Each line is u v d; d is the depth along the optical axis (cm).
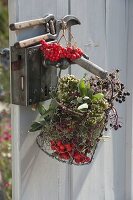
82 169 223
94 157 227
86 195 227
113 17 225
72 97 189
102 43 222
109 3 223
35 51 191
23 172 201
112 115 203
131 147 240
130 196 244
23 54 189
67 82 191
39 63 193
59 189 215
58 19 203
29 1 193
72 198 221
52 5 200
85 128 187
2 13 458
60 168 214
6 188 329
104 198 235
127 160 242
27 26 189
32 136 201
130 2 231
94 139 191
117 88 194
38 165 205
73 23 206
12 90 194
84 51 215
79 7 211
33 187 205
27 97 191
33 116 199
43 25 196
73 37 209
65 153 192
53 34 198
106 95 192
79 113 186
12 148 201
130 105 237
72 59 190
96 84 193
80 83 188
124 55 233
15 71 192
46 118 192
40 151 205
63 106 187
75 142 189
